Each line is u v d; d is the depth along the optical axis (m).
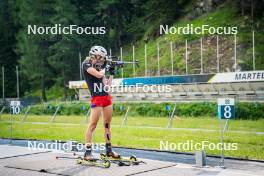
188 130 18.56
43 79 64.50
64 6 60.41
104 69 9.02
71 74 61.06
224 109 9.02
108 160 8.40
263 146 13.04
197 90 40.66
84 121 26.28
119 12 70.38
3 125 25.28
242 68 48.09
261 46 51.12
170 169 8.23
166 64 55.47
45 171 8.07
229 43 53.41
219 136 15.89
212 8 63.38
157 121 25.83
